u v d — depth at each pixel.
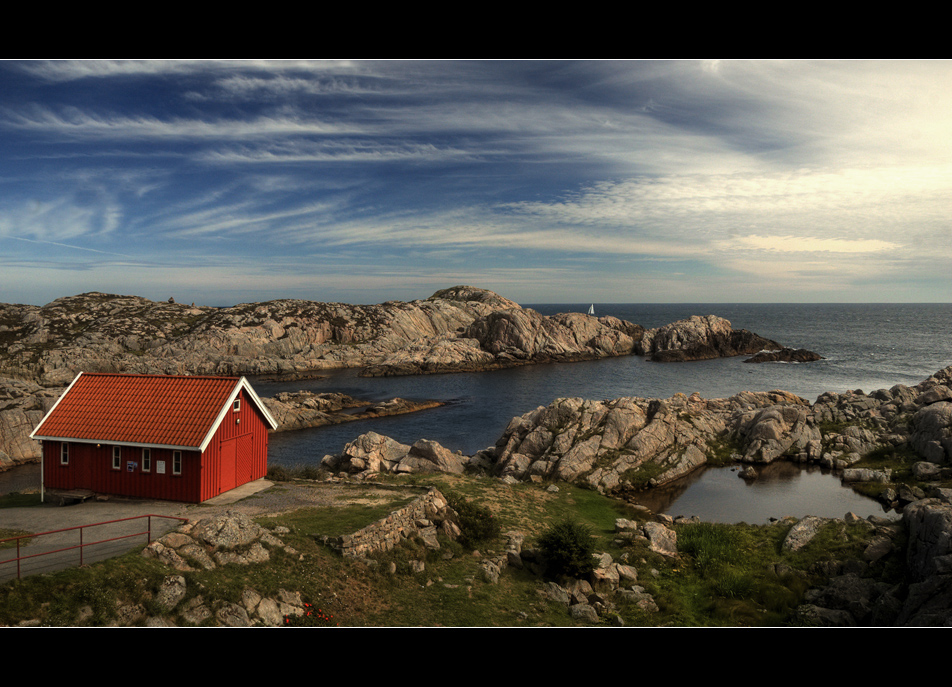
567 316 153.12
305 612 16.97
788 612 21.78
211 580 16.50
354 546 21.02
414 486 29.12
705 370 115.81
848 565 25.03
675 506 39.09
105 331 128.38
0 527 22.05
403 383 105.69
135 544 19.33
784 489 42.59
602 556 25.44
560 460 44.28
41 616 13.41
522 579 23.09
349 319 153.12
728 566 25.83
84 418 27.77
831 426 53.81
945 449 42.69
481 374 116.56
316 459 56.19
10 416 55.19
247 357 122.38
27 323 129.38
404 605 19.05
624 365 127.19
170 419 27.08
